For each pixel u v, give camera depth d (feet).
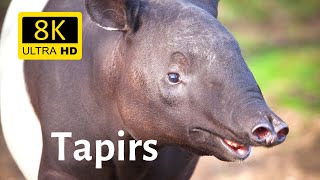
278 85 44.70
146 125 16.94
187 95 16.11
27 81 19.71
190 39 16.12
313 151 34.17
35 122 19.53
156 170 18.76
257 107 15.02
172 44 16.30
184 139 16.56
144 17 16.85
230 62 15.74
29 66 19.65
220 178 32.01
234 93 15.40
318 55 54.24
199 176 32.27
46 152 18.81
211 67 15.78
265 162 33.27
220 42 15.94
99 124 18.10
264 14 73.72
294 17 74.18
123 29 16.94
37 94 19.24
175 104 16.31
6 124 21.01
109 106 17.75
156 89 16.51
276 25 71.26
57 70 18.74
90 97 18.08
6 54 21.16
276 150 34.24
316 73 47.60
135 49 16.85
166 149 18.62
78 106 18.28
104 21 17.02
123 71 17.11
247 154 15.85
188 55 16.07
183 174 19.36
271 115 14.90
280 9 75.20
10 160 31.65
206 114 15.84
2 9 40.73
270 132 14.76
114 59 17.40
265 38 64.03
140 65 16.72
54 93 18.67
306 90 43.45
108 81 17.51
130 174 18.65
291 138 35.40
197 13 16.51
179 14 16.57
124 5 16.76
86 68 18.24
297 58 52.49
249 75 15.65
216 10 17.53
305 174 32.19
